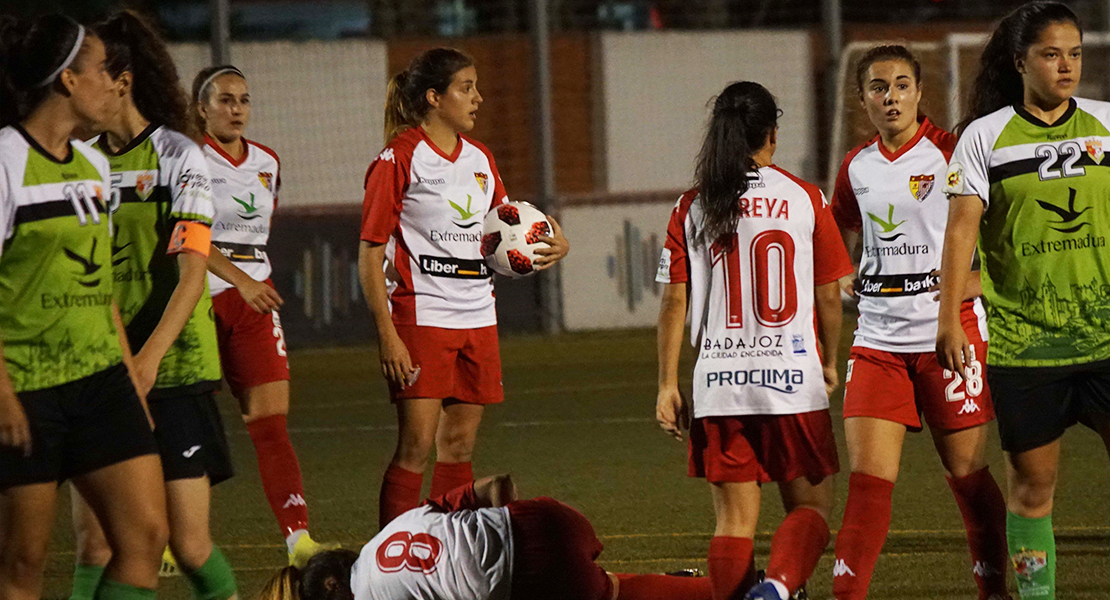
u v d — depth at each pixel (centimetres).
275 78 5841
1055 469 1432
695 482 2492
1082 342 1379
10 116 1191
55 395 1198
